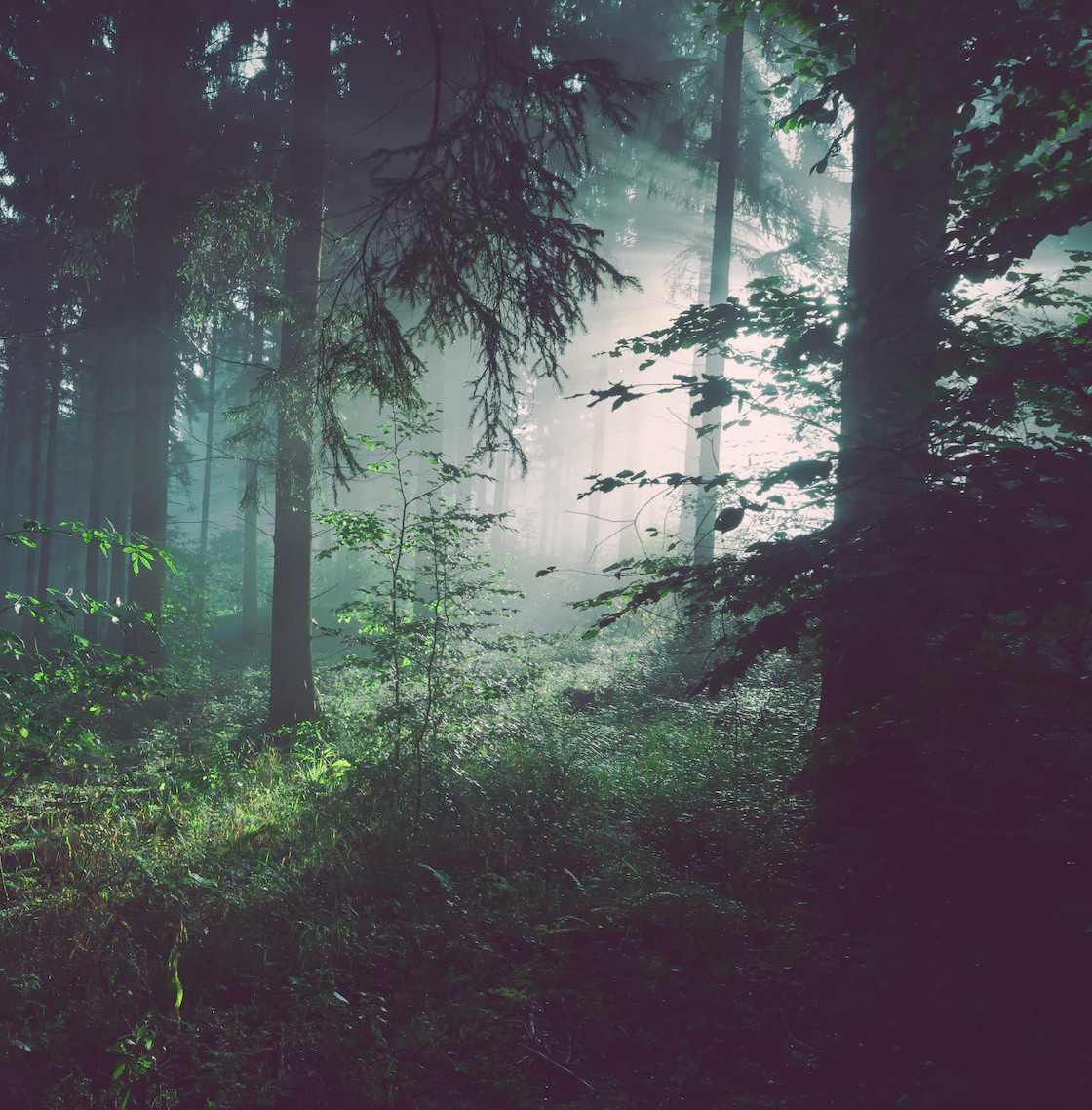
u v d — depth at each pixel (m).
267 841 5.79
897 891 3.46
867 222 5.59
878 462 3.16
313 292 8.98
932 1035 3.10
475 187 5.40
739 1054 3.32
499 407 6.13
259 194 9.12
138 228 11.65
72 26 13.68
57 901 4.70
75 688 5.60
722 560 3.52
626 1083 3.21
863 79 4.15
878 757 3.61
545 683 10.41
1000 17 3.57
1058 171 3.69
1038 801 3.14
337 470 6.83
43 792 7.23
